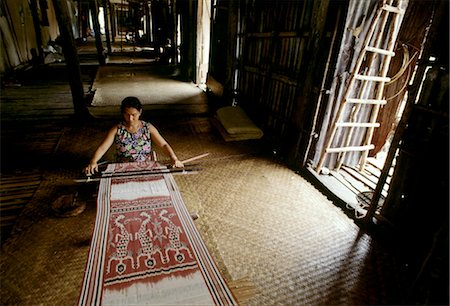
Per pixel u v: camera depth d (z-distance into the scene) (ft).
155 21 57.16
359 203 12.89
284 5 17.60
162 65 49.47
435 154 9.11
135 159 11.51
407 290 8.16
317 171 15.58
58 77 36.58
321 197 13.69
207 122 23.11
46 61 46.57
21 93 28.40
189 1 34.99
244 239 10.49
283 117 18.54
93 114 22.97
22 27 41.78
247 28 22.65
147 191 8.66
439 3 8.68
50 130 19.48
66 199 11.47
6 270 8.48
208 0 33.17
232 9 23.47
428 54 9.09
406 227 10.20
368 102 14.80
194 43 35.45
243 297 8.14
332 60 13.78
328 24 13.84
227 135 20.02
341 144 15.80
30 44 44.47
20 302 7.57
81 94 21.24
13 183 13.02
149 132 11.49
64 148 16.79
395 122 16.87
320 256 9.96
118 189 8.66
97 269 5.80
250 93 23.34
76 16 90.53
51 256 9.08
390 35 13.88
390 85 15.76
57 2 18.43
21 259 8.89
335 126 14.74
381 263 9.83
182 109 25.93
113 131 10.98
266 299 8.16
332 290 8.64
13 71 35.37
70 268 8.69
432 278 7.08
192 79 37.81
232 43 24.41
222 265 9.20
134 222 7.25
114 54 60.85
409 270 9.52
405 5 13.38
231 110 22.56
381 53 13.96
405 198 10.26
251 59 22.67
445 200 8.70
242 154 17.80
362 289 8.76
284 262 9.57
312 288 8.66
